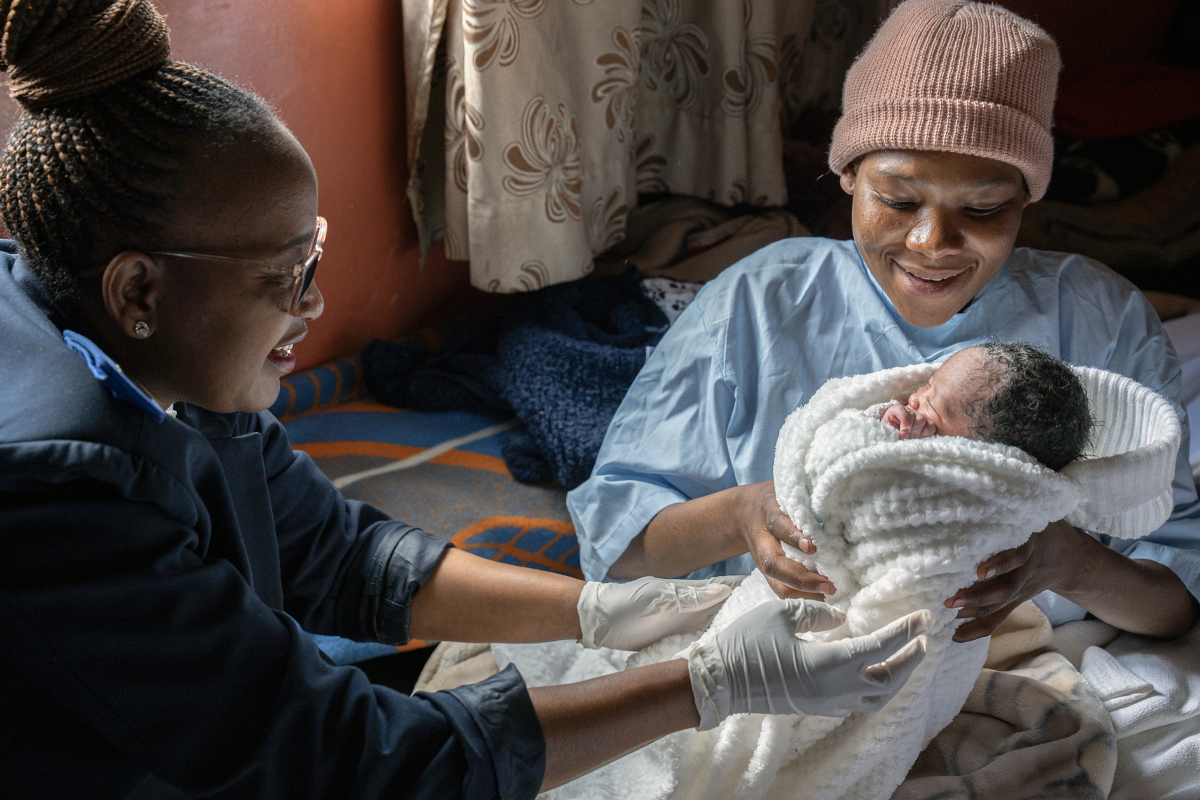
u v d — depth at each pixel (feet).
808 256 5.78
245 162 3.04
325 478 4.84
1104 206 10.08
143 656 3.06
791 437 4.40
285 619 3.46
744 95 9.73
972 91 4.55
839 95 11.96
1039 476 3.89
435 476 7.76
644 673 3.85
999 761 4.62
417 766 3.37
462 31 7.97
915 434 4.22
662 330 8.87
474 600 4.72
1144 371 5.72
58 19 2.85
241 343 3.32
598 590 4.74
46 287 3.18
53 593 2.89
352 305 9.16
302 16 7.83
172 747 3.17
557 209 8.41
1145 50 12.54
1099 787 4.49
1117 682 5.16
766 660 3.78
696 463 5.54
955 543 3.92
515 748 3.49
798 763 4.45
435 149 9.09
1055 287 5.62
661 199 10.69
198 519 3.38
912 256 5.00
